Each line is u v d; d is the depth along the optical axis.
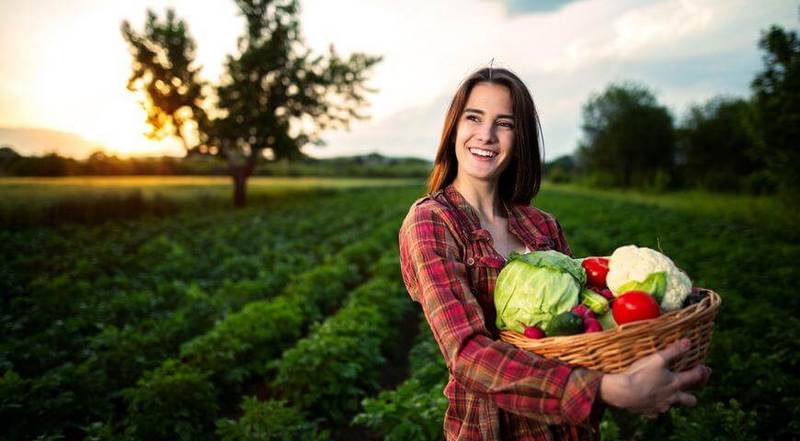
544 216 1.94
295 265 12.16
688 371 1.20
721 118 45.41
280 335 6.81
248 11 30.11
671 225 18.69
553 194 45.47
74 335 6.78
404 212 25.56
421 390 4.67
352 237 17.22
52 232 18.41
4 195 27.00
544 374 1.17
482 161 1.72
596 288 1.52
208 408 4.91
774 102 15.20
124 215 24.55
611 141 55.44
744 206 23.97
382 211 28.28
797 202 18.48
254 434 4.07
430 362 5.76
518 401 1.20
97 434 4.22
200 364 5.73
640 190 49.38
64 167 52.19
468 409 1.54
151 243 15.13
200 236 17.42
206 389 4.89
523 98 1.72
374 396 5.82
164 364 5.03
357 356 5.96
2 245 14.26
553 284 1.39
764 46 15.48
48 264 11.88
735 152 44.59
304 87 31.97
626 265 1.44
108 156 58.72
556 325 1.30
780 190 18.95
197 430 4.68
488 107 1.71
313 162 99.31
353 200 37.44
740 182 38.75
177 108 29.50
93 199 24.83
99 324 7.17
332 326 6.17
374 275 11.16
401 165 118.38
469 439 1.51
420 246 1.51
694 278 9.38
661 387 1.14
